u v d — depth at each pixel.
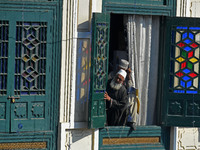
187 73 23.58
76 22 22.27
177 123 23.66
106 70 22.59
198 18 23.36
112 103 23.06
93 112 22.19
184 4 23.78
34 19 21.69
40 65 21.92
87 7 22.45
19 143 21.89
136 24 23.30
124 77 23.16
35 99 21.94
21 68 21.67
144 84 23.67
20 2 21.44
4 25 21.41
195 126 23.73
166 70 23.58
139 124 23.84
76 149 22.64
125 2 23.00
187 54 23.48
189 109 23.67
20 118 21.80
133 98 23.47
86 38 22.50
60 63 22.19
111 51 25.81
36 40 21.81
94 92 22.08
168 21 23.42
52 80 22.12
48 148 22.27
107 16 22.25
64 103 22.33
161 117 23.86
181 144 24.28
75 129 22.58
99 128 23.02
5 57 21.45
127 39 23.30
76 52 22.41
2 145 21.70
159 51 23.86
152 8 23.27
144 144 23.77
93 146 22.84
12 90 21.58
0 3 21.23
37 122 22.05
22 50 21.67
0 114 21.55
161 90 23.91
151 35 23.70
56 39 22.08
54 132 22.30
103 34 22.31
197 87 23.66
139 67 23.45
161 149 23.98
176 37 23.47
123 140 23.47
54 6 21.94
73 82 22.41
